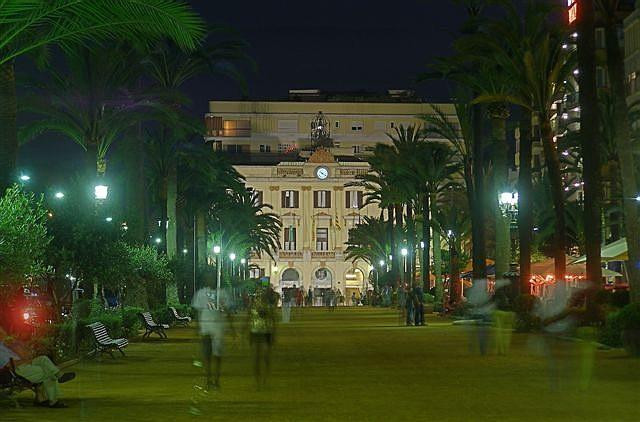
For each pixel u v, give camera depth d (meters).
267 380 20.47
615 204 58.06
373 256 132.75
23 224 19.42
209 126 153.88
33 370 15.50
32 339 20.09
